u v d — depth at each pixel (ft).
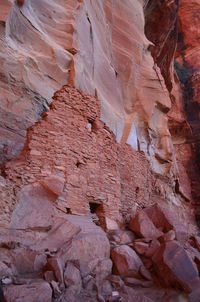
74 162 16.60
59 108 17.26
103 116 28.99
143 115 38.96
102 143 19.75
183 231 18.75
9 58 20.95
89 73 28.78
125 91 37.70
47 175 14.62
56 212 14.26
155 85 42.52
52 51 24.99
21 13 23.31
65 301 9.63
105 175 19.03
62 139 16.42
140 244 16.06
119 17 39.86
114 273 13.93
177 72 97.45
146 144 38.73
